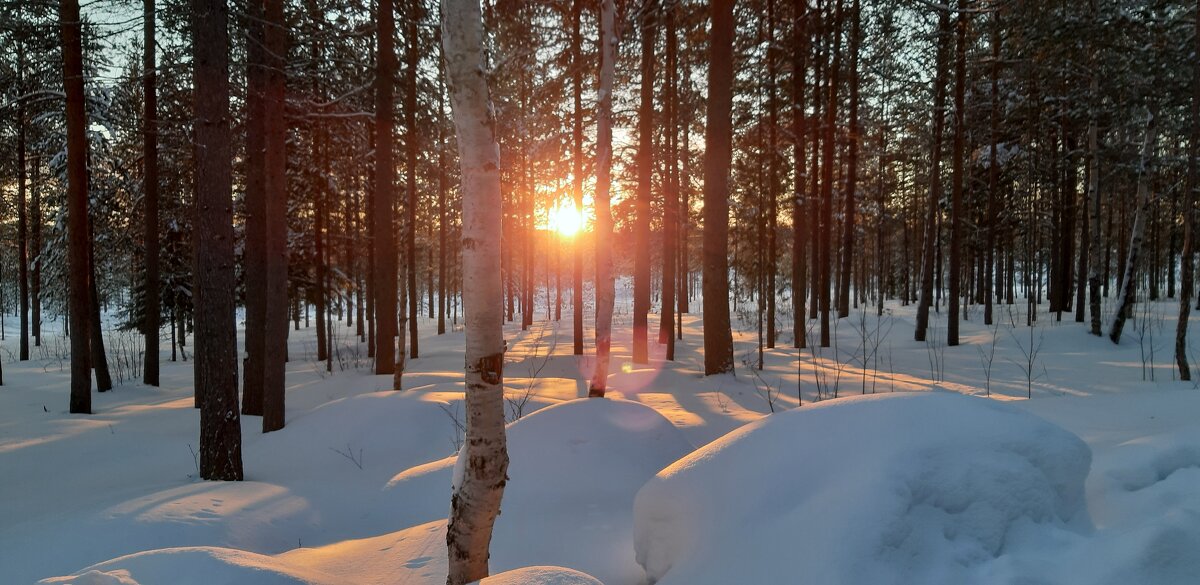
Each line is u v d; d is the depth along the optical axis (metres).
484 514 2.96
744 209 18.89
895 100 23.09
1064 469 2.57
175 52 11.31
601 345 8.38
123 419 9.46
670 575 2.67
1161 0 13.68
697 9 14.55
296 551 3.94
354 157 16.97
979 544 2.29
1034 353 13.16
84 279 10.29
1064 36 14.78
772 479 2.73
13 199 20.95
